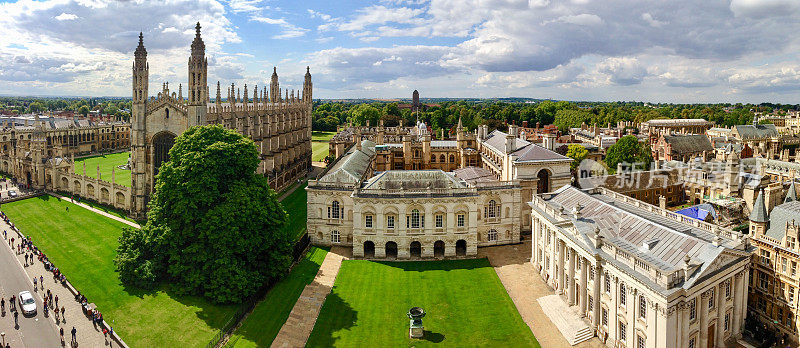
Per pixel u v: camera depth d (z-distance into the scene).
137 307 77.50
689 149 195.75
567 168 117.81
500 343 68.69
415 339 69.81
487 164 152.88
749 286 75.50
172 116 121.56
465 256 100.62
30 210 133.62
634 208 84.00
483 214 105.94
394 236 98.81
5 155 186.88
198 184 82.06
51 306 78.31
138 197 125.19
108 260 96.62
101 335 70.38
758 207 74.75
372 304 80.31
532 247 96.06
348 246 105.06
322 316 76.19
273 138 168.38
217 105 136.38
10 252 101.31
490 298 81.88
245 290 78.31
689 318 58.31
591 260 69.44
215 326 72.38
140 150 123.81
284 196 154.62
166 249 84.06
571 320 72.69
